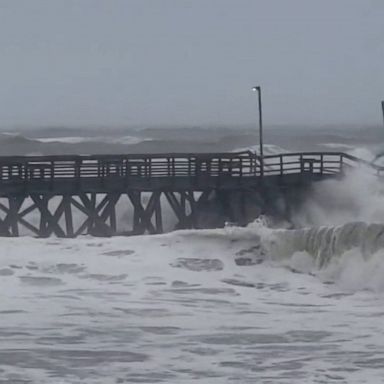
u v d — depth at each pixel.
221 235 57.22
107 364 33.19
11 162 128.12
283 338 37.56
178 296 47.91
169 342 36.84
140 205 131.75
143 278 51.94
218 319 41.91
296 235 54.12
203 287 50.19
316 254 52.75
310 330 39.16
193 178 132.38
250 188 133.00
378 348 35.53
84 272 52.88
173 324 40.59
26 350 35.34
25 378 31.22
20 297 47.22
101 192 130.25
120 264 54.06
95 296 47.72
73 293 48.41
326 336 37.91
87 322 41.06
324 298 47.28
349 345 36.12
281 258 54.31
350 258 50.66
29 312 43.31
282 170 133.38
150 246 57.09
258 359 33.88
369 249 50.03
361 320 41.41
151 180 131.38
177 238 57.59
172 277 52.16
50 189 128.75
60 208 129.62
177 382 30.70
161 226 132.50
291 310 44.22
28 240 59.47
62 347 35.88
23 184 127.88
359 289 48.81
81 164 130.12
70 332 38.75
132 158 131.88
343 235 51.31
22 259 54.97
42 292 48.59
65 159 129.62
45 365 33.00
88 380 30.92
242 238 56.72
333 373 31.75
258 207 133.00
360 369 32.31
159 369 32.41
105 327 39.97
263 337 37.75
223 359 33.94
